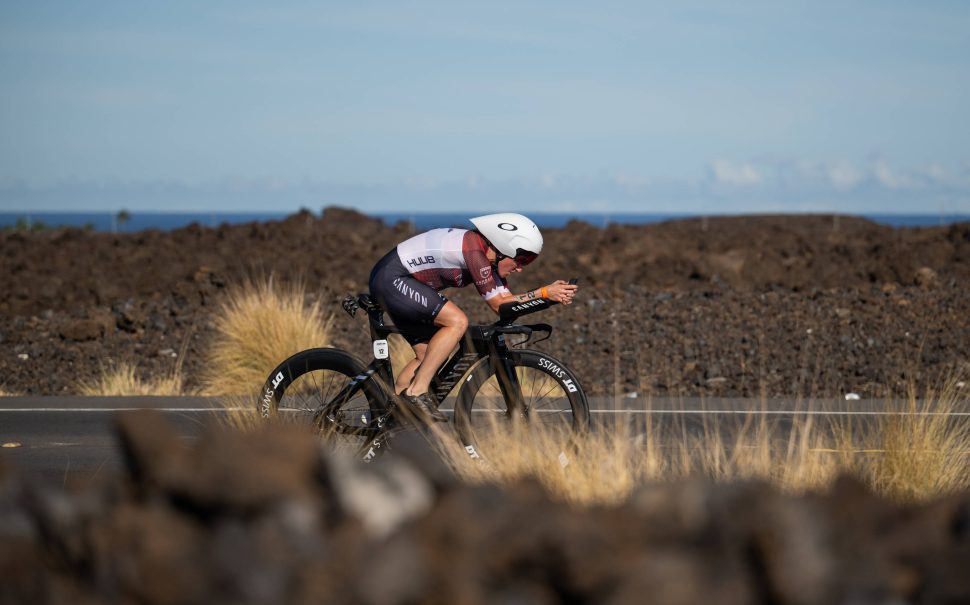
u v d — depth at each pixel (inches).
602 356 605.3
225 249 1262.3
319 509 133.0
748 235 1549.0
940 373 530.3
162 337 679.1
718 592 118.0
